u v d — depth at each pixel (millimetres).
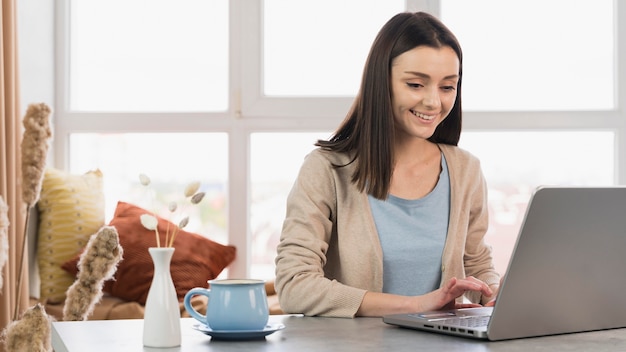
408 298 1605
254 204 3699
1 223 2271
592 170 3699
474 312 1546
